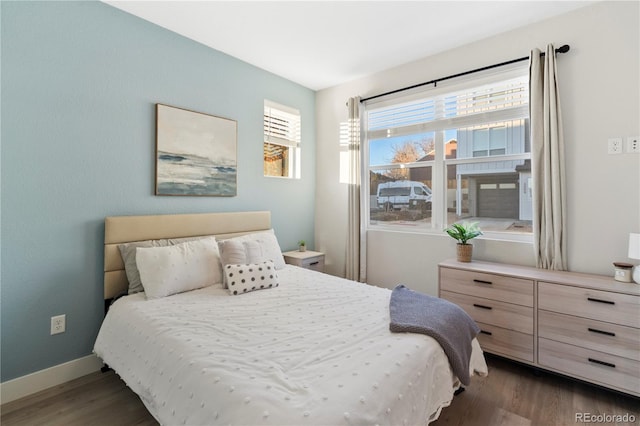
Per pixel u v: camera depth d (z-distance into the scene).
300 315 1.79
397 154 3.43
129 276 2.22
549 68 2.34
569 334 2.00
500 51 2.66
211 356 1.32
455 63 2.91
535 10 2.33
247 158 3.26
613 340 1.85
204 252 2.44
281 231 3.65
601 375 1.89
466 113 2.92
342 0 2.22
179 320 1.71
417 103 3.23
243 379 1.15
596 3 2.23
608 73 2.19
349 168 3.54
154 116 2.54
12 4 1.87
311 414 0.96
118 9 2.33
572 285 1.98
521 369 2.28
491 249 2.73
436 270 3.08
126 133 2.38
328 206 3.91
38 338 2.01
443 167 3.10
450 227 3.06
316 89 3.98
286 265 3.08
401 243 3.30
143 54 2.46
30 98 1.94
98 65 2.23
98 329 2.26
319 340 1.47
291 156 3.83
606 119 2.20
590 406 1.85
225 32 2.66
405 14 2.38
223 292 2.24
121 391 2.02
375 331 1.56
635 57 2.11
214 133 2.93
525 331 2.17
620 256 2.17
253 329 1.60
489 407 1.84
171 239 2.55
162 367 1.40
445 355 1.50
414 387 1.24
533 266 2.51
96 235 2.24
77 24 2.13
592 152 2.26
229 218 3.01
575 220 2.32
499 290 2.28
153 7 2.31
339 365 1.24
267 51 2.98
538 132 2.40
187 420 1.15
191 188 2.76
